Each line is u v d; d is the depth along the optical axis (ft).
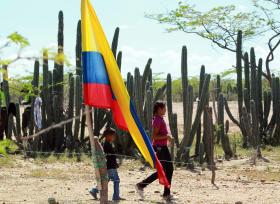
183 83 57.36
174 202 34.58
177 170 50.57
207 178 46.26
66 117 60.49
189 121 53.31
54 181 42.24
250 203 35.12
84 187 39.86
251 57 70.85
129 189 39.40
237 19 102.17
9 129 56.65
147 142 27.20
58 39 63.10
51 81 61.21
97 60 25.84
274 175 48.19
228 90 145.18
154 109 34.35
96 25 25.91
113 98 26.18
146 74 61.72
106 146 33.58
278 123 71.00
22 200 34.24
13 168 47.93
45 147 59.72
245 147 66.90
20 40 8.71
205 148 54.95
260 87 72.79
